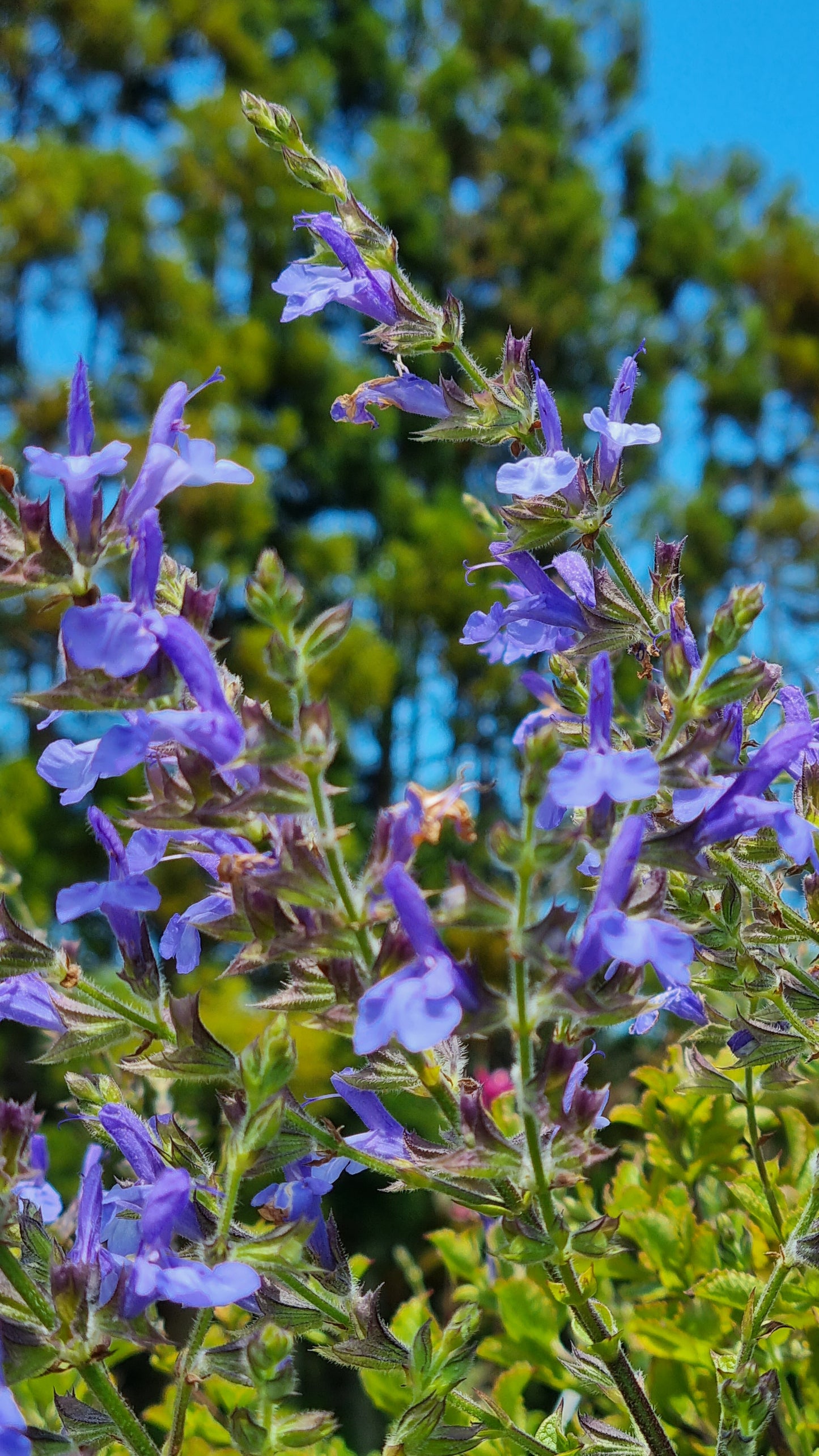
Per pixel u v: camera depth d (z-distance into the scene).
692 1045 0.50
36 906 2.07
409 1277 0.56
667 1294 0.51
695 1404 0.50
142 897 0.40
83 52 3.21
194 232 3.27
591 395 3.92
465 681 3.08
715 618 0.40
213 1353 0.40
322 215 0.48
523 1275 0.52
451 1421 0.45
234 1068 0.41
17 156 2.76
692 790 0.43
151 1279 0.38
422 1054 0.40
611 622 0.47
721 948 0.45
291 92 3.67
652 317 3.97
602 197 3.91
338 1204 2.01
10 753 2.56
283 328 3.29
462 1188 0.40
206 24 3.40
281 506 3.52
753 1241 0.51
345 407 0.49
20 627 2.40
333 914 0.39
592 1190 0.54
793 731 0.42
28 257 2.80
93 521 0.40
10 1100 0.40
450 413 0.48
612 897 0.40
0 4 3.07
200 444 0.40
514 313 3.57
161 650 0.40
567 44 4.40
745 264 4.32
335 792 0.38
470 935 1.82
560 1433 0.45
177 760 0.41
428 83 4.05
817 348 4.19
